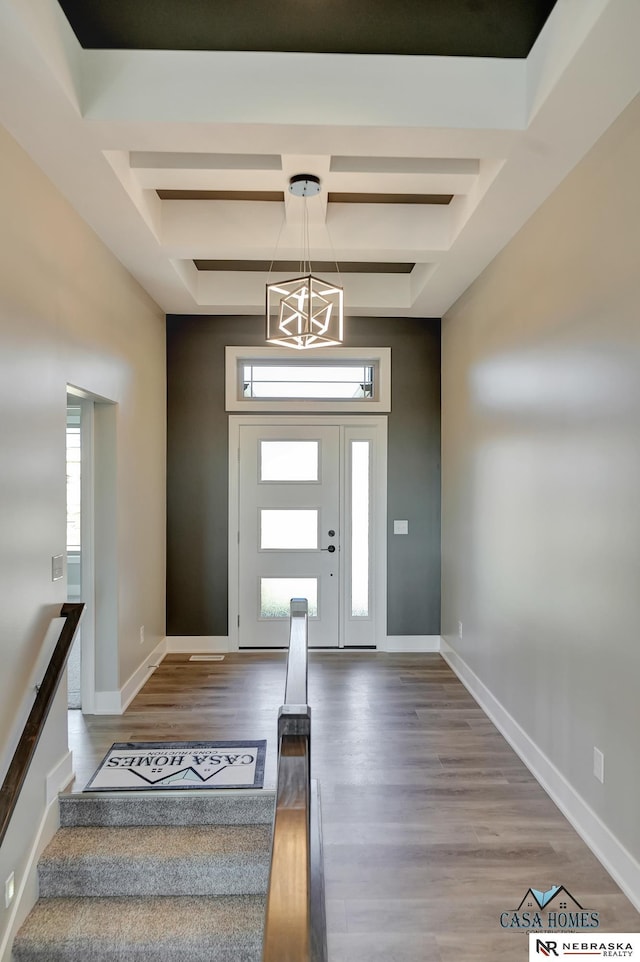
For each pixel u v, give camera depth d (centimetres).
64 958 227
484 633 400
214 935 231
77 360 300
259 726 360
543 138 240
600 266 242
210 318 520
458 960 198
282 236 355
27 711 236
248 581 528
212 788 277
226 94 228
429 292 450
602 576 242
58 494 269
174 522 522
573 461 268
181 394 520
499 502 369
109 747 328
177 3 205
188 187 302
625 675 226
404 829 265
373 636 535
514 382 341
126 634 398
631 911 217
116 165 263
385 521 530
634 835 220
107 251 349
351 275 491
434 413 530
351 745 344
